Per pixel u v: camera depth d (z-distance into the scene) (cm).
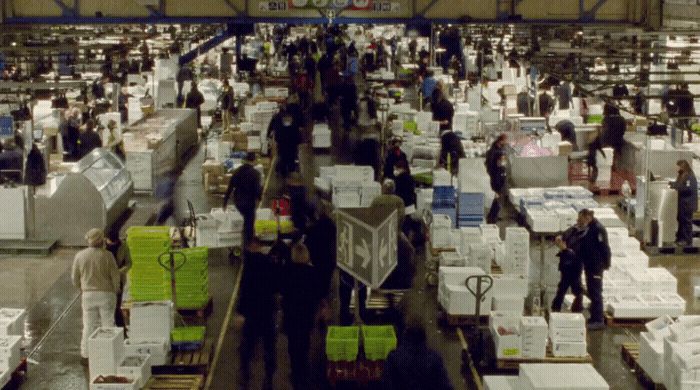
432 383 1108
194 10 3362
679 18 3169
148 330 1600
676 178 2417
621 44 2561
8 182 2445
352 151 3331
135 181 2730
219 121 3888
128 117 3553
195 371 1570
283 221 2236
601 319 1775
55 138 3036
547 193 2461
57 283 2041
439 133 3231
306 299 1531
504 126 3139
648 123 2803
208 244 2177
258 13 3375
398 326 1725
